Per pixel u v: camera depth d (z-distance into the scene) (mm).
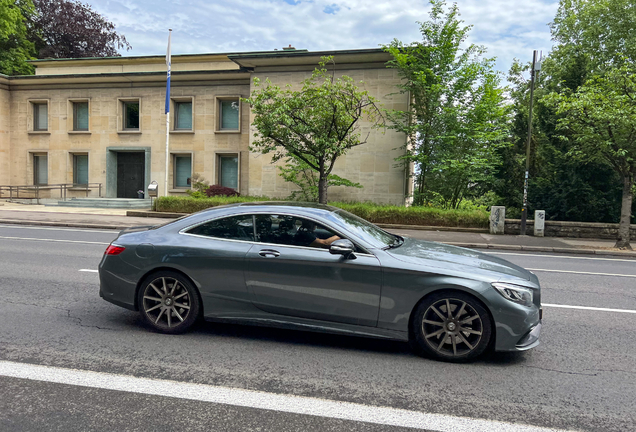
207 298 4426
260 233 4465
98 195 24891
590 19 27922
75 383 3367
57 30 31609
